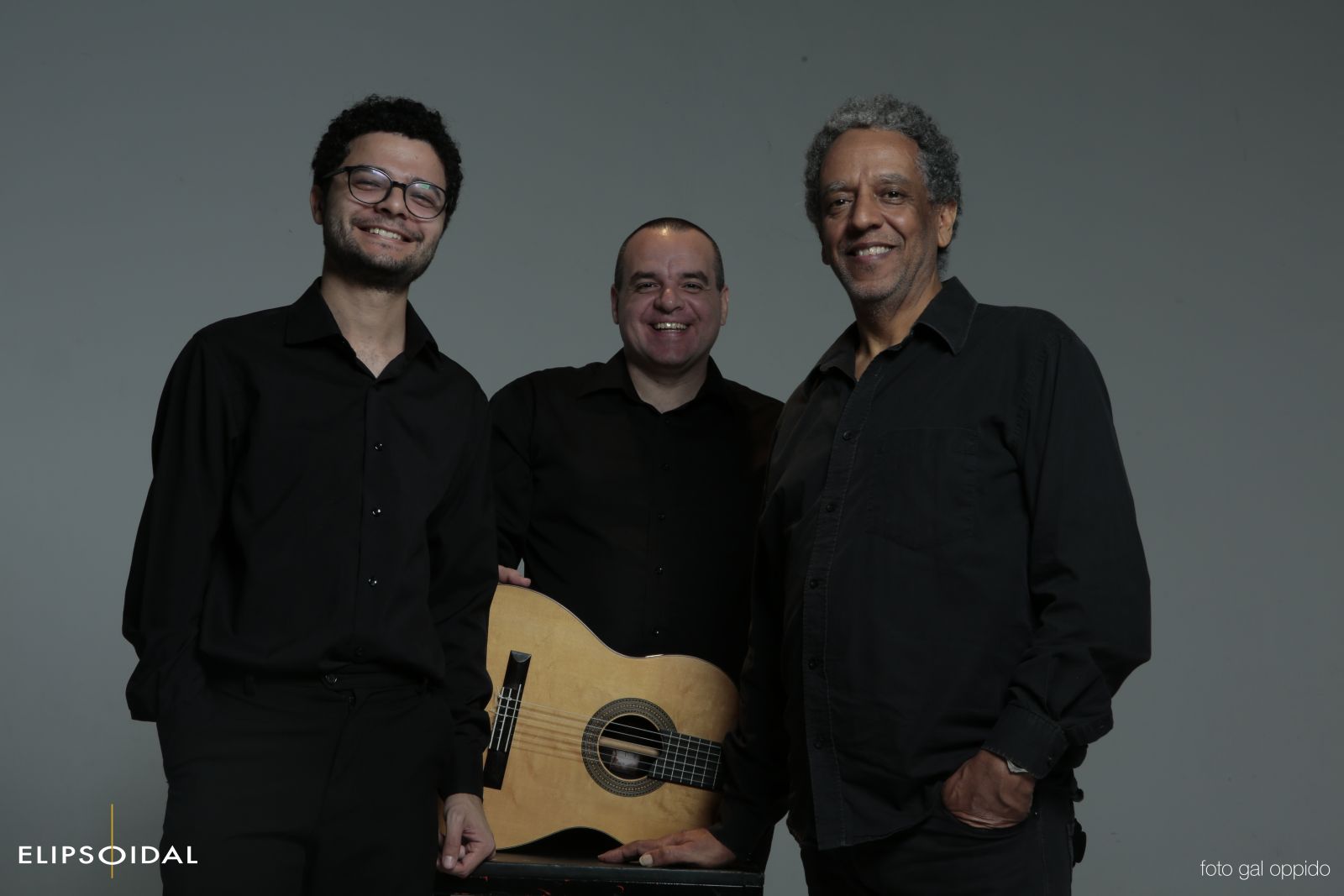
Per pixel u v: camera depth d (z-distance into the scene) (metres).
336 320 2.15
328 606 2.00
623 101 4.41
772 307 4.40
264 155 4.16
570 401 2.92
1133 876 4.09
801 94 4.47
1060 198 4.39
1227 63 4.40
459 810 2.18
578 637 2.64
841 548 2.04
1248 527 4.23
